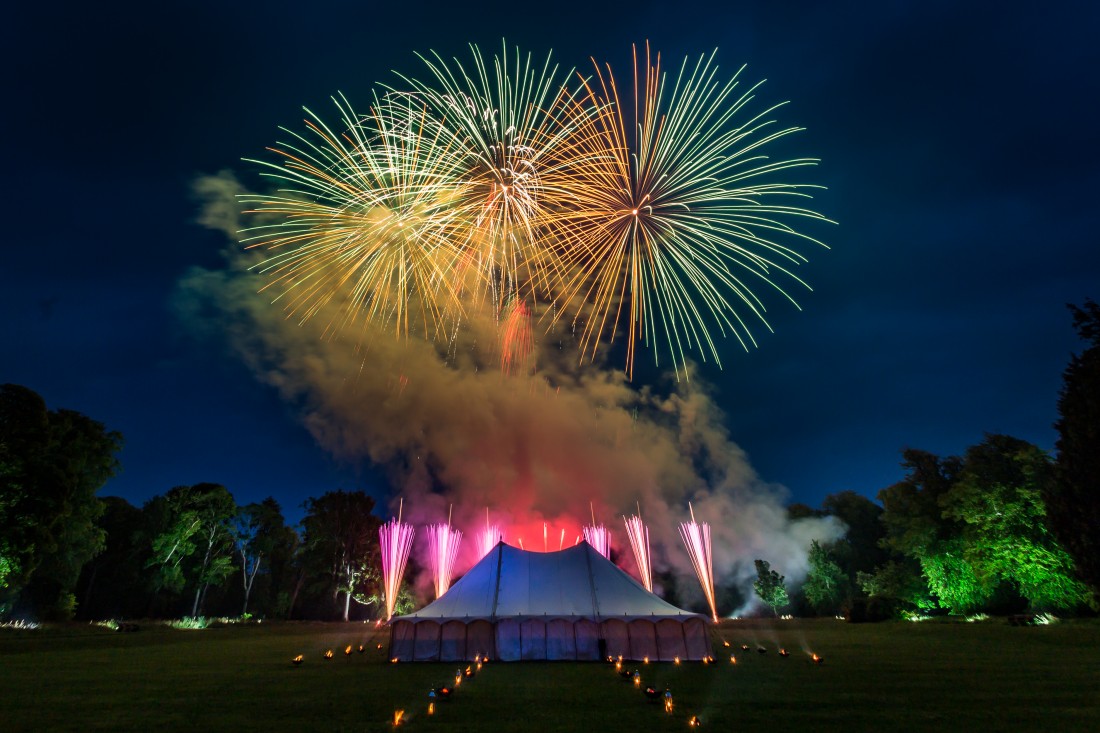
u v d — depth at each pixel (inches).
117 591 2600.9
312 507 3088.1
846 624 2180.1
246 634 1924.2
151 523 2598.4
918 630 1589.6
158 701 611.2
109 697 639.8
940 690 625.6
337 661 1035.9
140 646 1434.5
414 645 1016.9
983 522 1779.0
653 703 577.0
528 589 1069.8
